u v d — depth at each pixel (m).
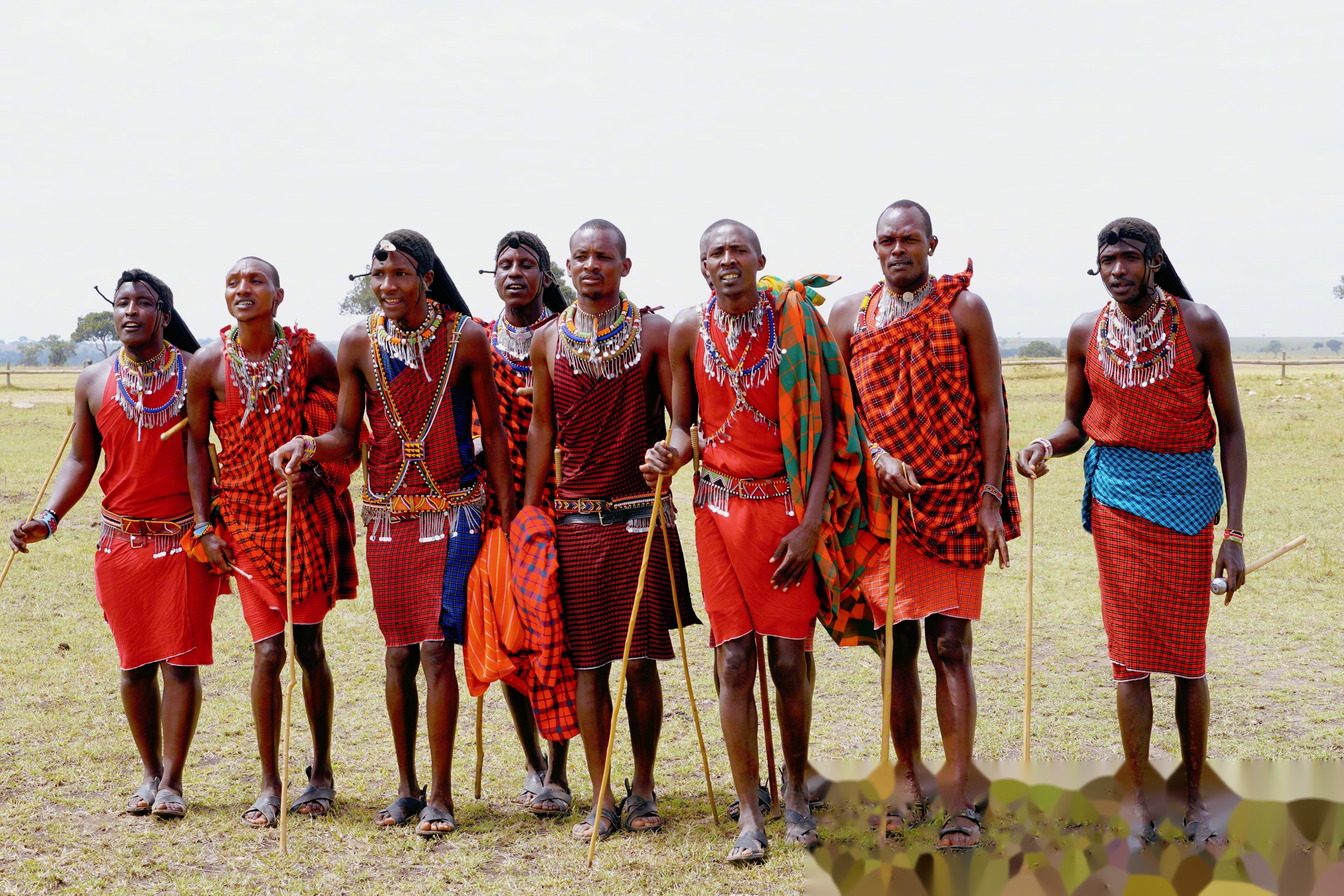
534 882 5.64
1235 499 6.14
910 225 6.27
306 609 6.66
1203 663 6.15
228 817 6.55
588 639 6.45
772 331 6.09
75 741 7.73
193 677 6.78
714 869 5.78
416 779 6.89
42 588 12.06
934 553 6.21
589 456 6.47
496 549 6.59
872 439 6.43
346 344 6.61
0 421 31.44
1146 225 5.98
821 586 6.44
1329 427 25.83
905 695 6.50
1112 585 6.25
